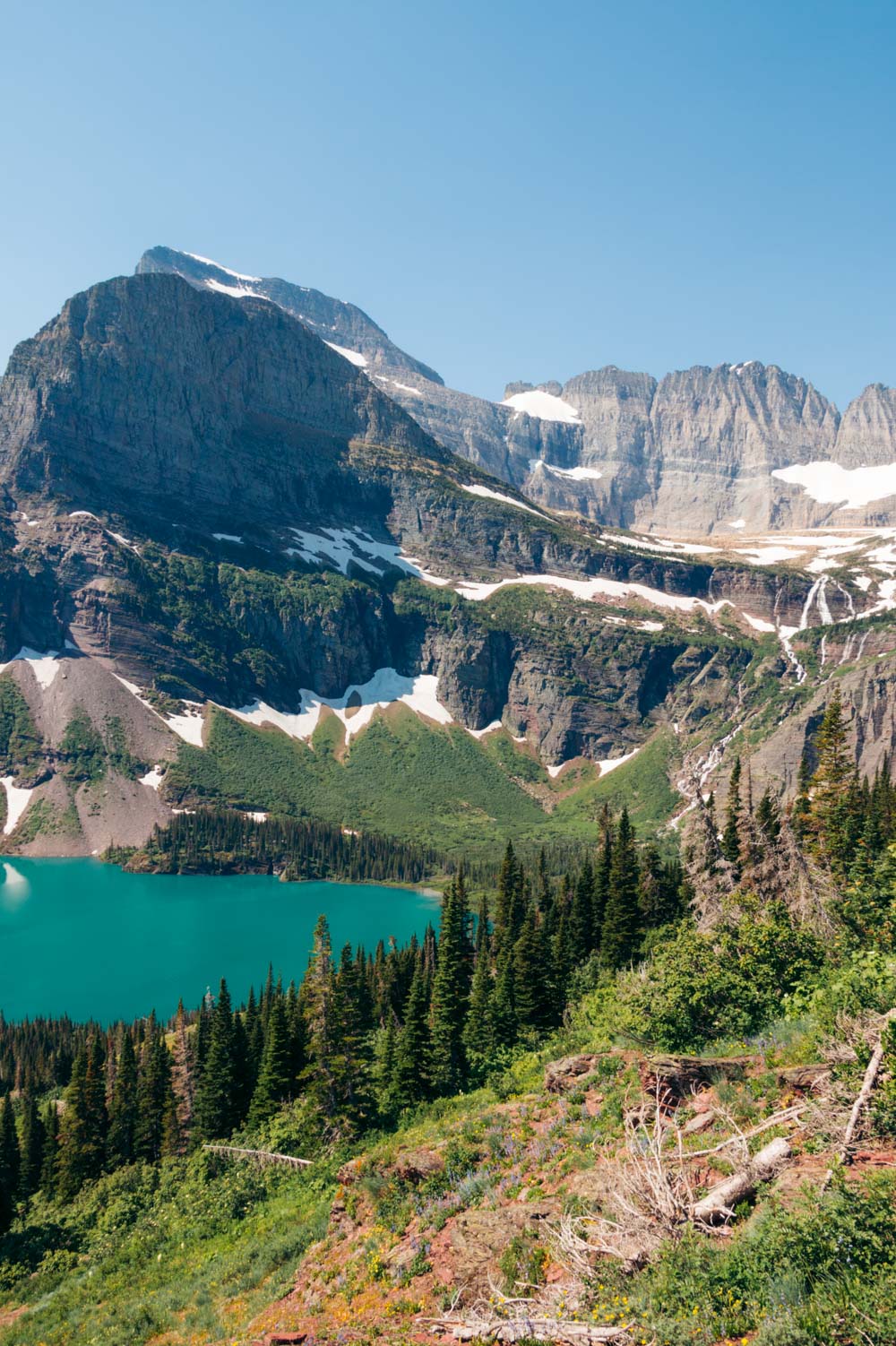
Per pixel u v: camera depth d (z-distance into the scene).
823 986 27.89
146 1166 65.56
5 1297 47.97
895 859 45.81
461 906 86.31
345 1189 29.56
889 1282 12.86
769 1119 19.39
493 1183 24.47
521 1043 61.66
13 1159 80.31
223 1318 27.42
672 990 33.19
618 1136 23.61
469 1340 16.70
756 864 54.97
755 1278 14.10
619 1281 15.35
